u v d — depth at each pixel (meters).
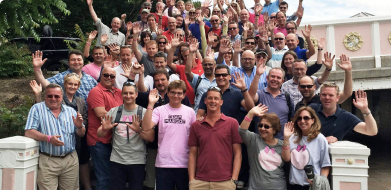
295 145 4.20
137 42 7.08
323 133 4.50
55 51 12.20
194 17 9.36
